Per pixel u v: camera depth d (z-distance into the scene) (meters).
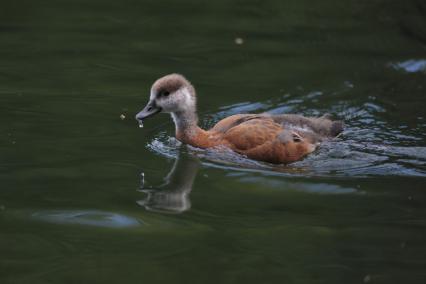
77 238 10.73
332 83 18.19
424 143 14.73
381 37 21.50
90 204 11.83
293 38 21.39
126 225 11.20
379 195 12.33
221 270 9.90
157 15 22.84
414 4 24.20
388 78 18.50
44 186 12.40
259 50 20.39
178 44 20.58
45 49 19.73
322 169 13.49
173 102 14.59
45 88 17.23
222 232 11.02
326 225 11.25
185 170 13.41
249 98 17.16
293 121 14.66
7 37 20.45
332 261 10.15
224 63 19.39
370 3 24.36
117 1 24.03
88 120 15.60
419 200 12.10
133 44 20.41
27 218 11.27
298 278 9.71
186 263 10.07
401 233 10.98
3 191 12.12
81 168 13.22
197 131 14.74
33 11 22.70
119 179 12.85
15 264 9.93
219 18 22.86
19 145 14.09
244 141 14.02
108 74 18.28
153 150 14.34
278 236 10.91
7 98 16.50
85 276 9.65
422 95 17.36
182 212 11.70
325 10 23.80
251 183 12.86
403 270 9.91
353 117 16.12
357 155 14.09
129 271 9.81
